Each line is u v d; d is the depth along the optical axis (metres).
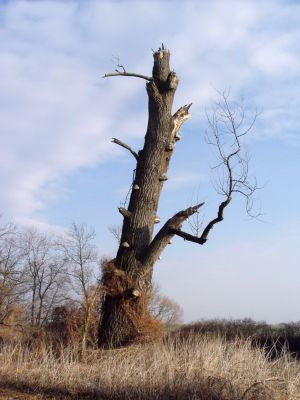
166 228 16.12
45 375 11.67
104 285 16.27
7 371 12.16
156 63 17.52
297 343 17.23
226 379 10.26
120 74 16.92
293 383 10.05
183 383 10.43
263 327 19.64
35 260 27.81
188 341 13.19
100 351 14.68
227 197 15.22
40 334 15.59
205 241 15.68
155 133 17.20
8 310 25.70
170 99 17.31
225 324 19.75
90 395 10.65
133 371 11.45
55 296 24.88
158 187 17.20
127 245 16.66
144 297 16.34
